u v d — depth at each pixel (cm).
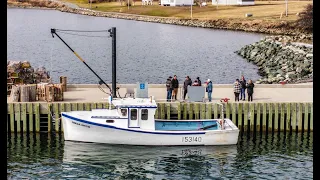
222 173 3978
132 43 14225
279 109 4884
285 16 19862
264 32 18312
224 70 9512
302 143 4644
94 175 3919
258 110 4872
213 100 5088
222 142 4541
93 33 16950
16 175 3878
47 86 4962
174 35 16812
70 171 3978
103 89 5612
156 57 11369
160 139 4478
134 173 3966
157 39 15412
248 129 4931
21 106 4769
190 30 18800
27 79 5609
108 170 4012
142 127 4484
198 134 4488
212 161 4209
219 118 4900
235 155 4347
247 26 19212
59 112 4797
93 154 4316
